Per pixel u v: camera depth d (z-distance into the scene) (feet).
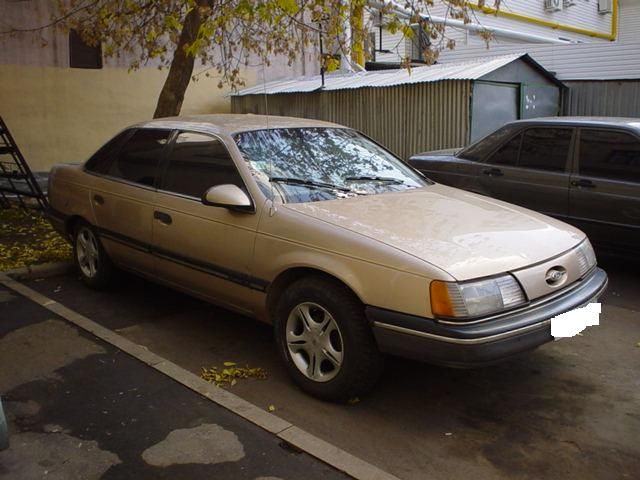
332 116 40.32
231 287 14.14
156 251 15.93
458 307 10.70
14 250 23.21
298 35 36.88
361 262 11.57
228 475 10.05
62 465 10.29
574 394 12.94
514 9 64.59
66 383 13.08
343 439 11.25
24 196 32.27
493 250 11.69
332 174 15.06
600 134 21.13
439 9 54.95
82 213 18.53
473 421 11.89
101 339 15.23
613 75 39.19
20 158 29.96
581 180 21.13
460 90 34.19
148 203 16.07
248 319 16.96
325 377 12.36
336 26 24.38
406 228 12.31
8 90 39.50
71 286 19.54
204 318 16.98
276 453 10.66
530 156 22.74
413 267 11.03
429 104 35.53
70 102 41.22
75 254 19.60
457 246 11.63
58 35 40.27
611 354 14.90
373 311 11.36
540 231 13.01
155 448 10.77
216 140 15.15
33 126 40.47
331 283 12.13
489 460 10.64
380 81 38.06
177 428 11.38
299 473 10.12
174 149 16.17
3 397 12.49
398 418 11.96
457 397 12.80
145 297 18.53
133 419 11.69
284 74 47.98
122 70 42.01
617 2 79.00
